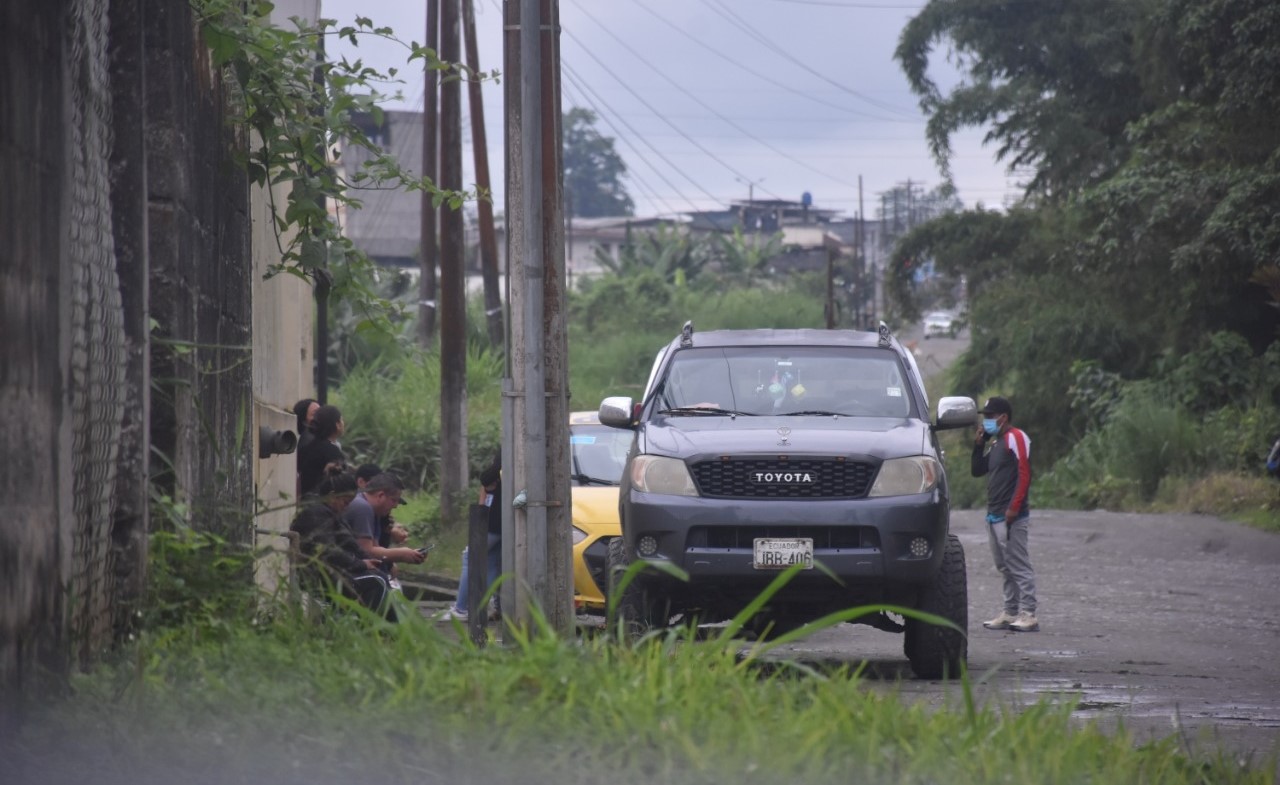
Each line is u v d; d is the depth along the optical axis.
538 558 18.56
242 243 22.86
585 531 29.61
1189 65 77.38
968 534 57.59
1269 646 27.58
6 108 11.05
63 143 12.69
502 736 10.66
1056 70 100.75
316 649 13.58
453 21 51.50
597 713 11.09
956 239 103.50
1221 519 63.59
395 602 13.54
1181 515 66.50
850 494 20.86
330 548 16.88
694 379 24.12
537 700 11.38
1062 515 67.56
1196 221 74.44
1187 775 12.51
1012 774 10.75
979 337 98.62
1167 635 29.33
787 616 22.19
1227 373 78.56
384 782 9.88
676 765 10.33
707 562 20.61
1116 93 98.38
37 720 10.70
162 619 15.28
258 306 26.06
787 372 24.14
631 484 21.48
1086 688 20.62
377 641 13.20
